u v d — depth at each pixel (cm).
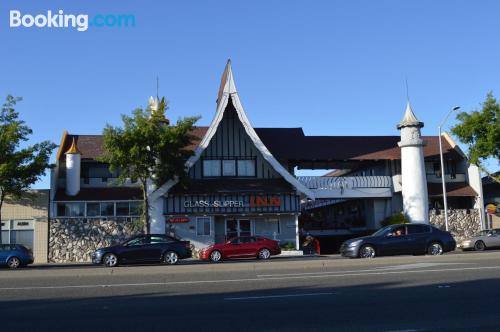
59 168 3825
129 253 2600
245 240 3041
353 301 1234
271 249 3045
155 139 3191
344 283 1541
